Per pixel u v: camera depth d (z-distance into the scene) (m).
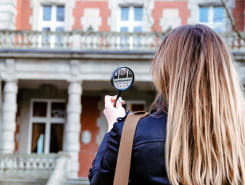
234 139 1.58
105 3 19.33
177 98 1.63
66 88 19.38
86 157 19.06
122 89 2.03
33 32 17.02
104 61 16.72
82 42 17.03
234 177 1.54
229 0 18.69
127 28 19.34
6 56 16.59
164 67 1.73
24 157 15.49
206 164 1.55
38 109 19.66
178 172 1.54
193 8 18.94
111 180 1.63
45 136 19.50
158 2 19.16
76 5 19.42
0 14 17.94
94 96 19.55
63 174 14.71
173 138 1.55
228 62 1.70
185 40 1.73
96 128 19.28
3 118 16.44
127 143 1.60
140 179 1.57
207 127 1.58
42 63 16.75
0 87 16.61
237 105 1.64
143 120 1.67
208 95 1.61
